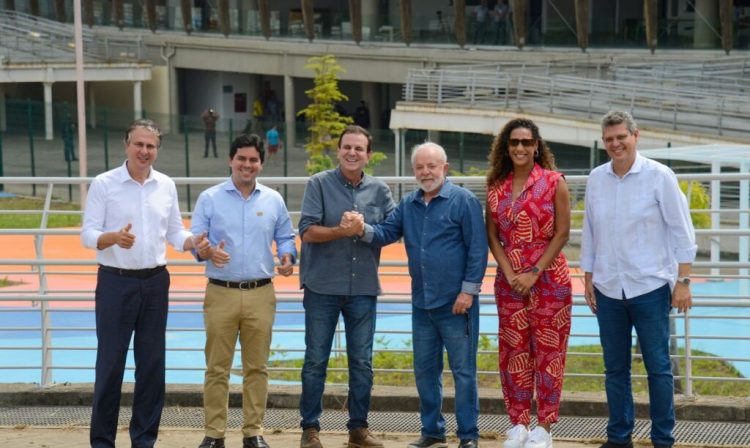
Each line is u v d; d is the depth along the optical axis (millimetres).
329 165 34875
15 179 10188
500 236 7848
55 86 54125
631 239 7617
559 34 41375
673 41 39562
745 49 38312
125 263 7730
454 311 7844
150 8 52531
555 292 7746
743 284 16375
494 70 38344
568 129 31734
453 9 45844
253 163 7938
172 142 40281
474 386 7926
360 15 46031
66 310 9930
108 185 7742
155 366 7906
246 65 50344
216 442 8062
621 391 7824
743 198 16281
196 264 10102
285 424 9039
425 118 35312
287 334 15422
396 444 8414
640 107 31766
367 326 8188
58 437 8570
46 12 55250
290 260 8086
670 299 7719
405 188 27172
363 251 8109
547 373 7758
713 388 11953
